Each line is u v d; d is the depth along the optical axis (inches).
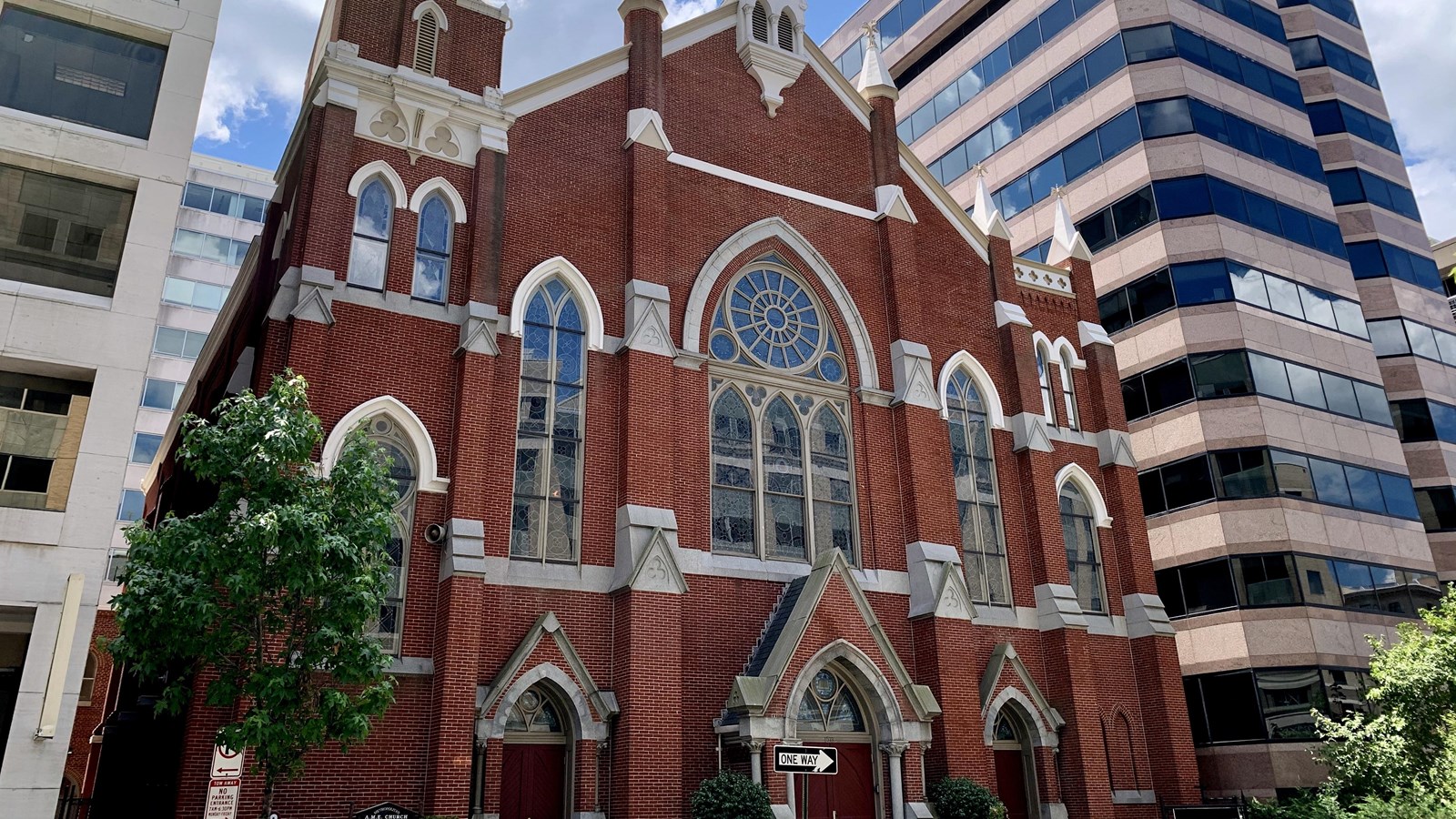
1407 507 1616.6
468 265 909.2
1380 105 2207.2
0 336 757.9
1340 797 1071.0
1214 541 1462.8
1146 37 1776.6
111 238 821.2
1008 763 1042.7
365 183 901.8
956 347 1192.8
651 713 834.2
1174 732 1110.4
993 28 2092.8
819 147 1182.9
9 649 741.3
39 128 812.6
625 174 1035.3
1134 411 1619.1
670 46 1115.9
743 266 1083.9
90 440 762.8
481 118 958.4
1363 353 1705.2
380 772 749.9
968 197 2065.7
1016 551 1132.5
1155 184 1672.0
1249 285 1609.3
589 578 882.1
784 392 1061.1
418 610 799.7
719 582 943.0
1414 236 2095.2
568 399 936.9
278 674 613.3
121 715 987.3
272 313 824.3
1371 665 1119.0
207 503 987.9
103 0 859.4
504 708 790.5
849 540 1040.2
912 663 1012.5
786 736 853.8
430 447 840.3
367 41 938.7
